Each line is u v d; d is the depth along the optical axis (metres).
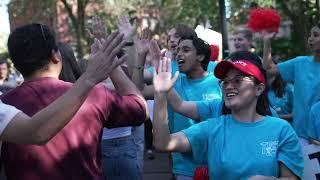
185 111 3.75
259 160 2.88
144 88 3.98
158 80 2.99
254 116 3.02
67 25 26.48
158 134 2.94
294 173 2.91
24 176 2.51
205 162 3.09
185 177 4.16
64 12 26.30
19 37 2.59
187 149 3.04
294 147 2.92
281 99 5.80
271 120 2.98
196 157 3.07
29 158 2.50
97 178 2.61
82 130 2.56
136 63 3.80
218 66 2.97
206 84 4.46
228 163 2.91
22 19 23.16
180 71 4.48
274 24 4.70
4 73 7.47
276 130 2.93
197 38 4.46
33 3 23.03
